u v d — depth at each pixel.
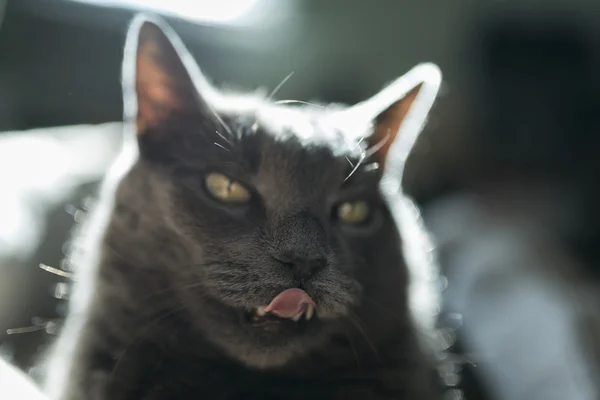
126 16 0.68
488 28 0.52
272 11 0.80
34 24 0.64
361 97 0.83
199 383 0.35
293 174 0.35
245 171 0.35
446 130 0.56
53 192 0.53
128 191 0.36
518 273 0.46
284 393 0.36
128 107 0.38
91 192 0.52
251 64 0.77
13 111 0.65
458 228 0.50
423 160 0.58
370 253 0.37
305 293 0.33
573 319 0.43
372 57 0.86
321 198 0.35
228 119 0.36
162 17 0.70
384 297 0.37
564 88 0.50
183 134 0.36
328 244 0.34
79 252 0.38
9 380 0.28
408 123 0.39
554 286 0.45
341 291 0.34
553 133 0.50
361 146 0.37
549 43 0.50
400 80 0.41
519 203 0.50
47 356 0.40
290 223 0.34
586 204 0.52
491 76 0.51
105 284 0.35
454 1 0.84
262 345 0.34
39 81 0.66
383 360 0.37
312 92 0.81
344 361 0.36
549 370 0.42
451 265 0.49
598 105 0.50
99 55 0.67
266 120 0.36
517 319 0.44
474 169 0.52
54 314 0.49
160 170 0.35
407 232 0.39
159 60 0.36
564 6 0.71
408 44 0.86
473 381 0.44
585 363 0.42
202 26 0.74
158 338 0.35
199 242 0.34
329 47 0.83
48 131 0.62
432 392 0.38
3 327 0.47
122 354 0.35
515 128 0.50
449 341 0.43
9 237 0.48
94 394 0.34
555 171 0.51
